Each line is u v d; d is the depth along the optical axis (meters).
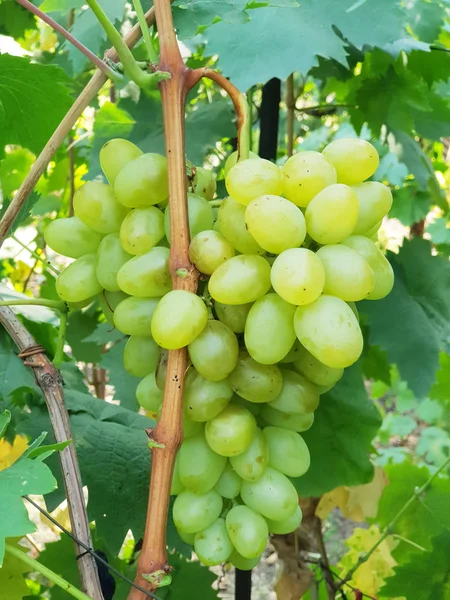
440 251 0.98
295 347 0.27
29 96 0.35
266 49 0.34
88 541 0.28
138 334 0.28
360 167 0.26
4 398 0.34
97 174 0.52
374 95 0.51
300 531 0.50
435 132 0.57
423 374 0.42
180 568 0.45
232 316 0.25
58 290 0.30
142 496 0.37
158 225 0.27
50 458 0.36
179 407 0.24
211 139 0.49
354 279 0.23
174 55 0.25
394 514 0.54
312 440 0.43
